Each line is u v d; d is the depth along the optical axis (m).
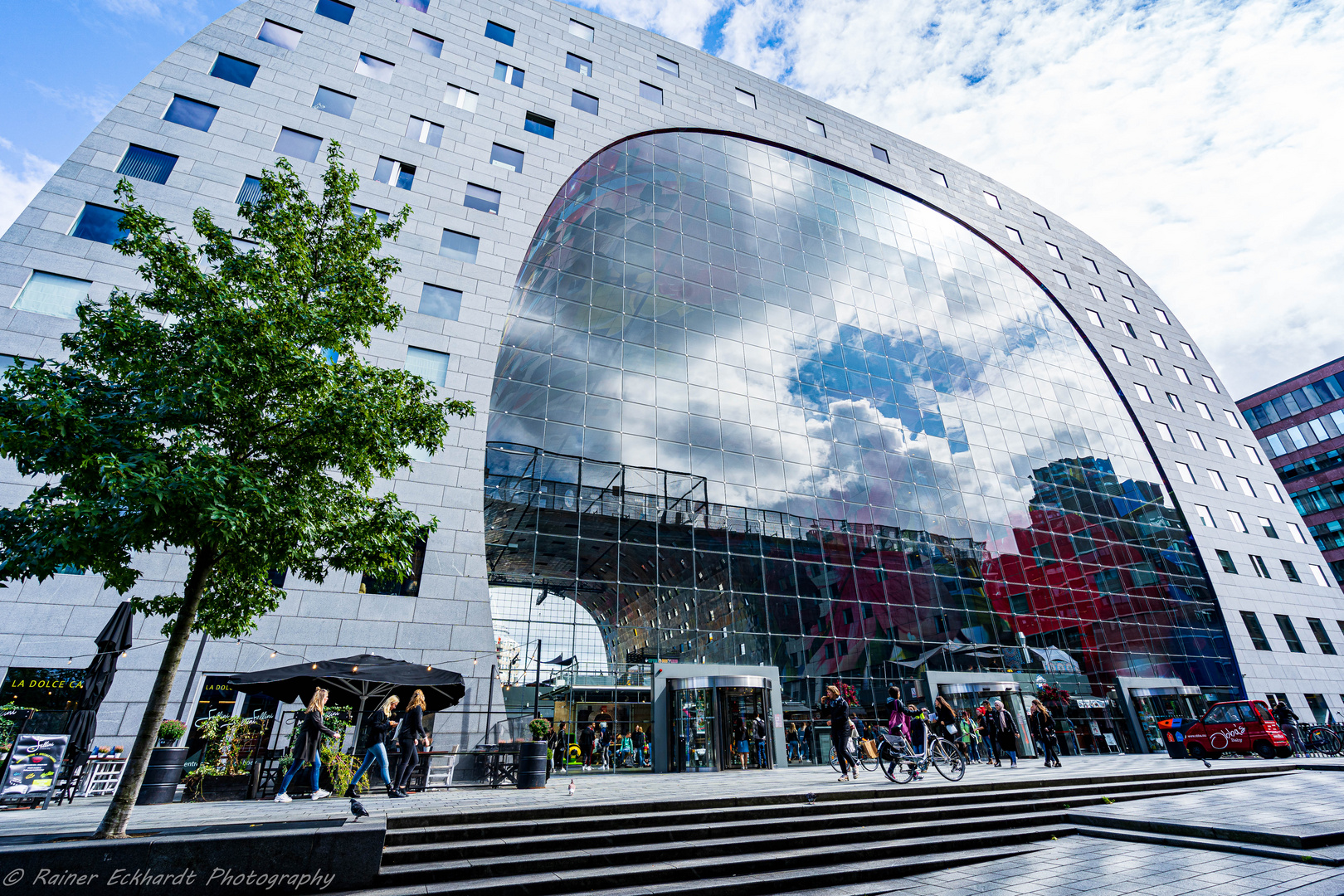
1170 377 43.34
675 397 24.83
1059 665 27.50
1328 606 38.56
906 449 29.92
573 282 24.59
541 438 21.28
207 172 19.56
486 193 24.02
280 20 23.44
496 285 22.36
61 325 16.19
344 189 10.08
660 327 25.97
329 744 13.39
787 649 22.50
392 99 23.98
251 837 6.05
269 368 8.01
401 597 17.00
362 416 8.29
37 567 6.56
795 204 33.91
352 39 24.45
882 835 8.80
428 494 18.34
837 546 25.47
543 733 16.06
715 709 19.27
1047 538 31.44
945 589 27.09
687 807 9.09
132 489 6.47
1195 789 13.38
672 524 22.41
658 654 20.25
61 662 13.77
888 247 36.19
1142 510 35.69
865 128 39.97
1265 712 20.45
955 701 23.88
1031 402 36.03
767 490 25.05
